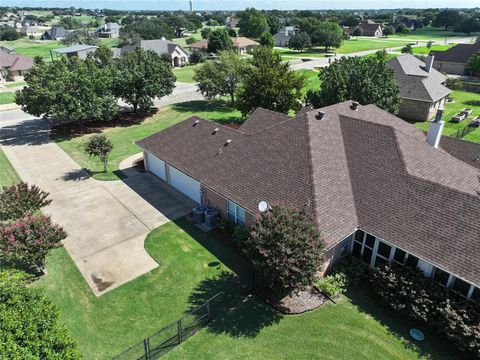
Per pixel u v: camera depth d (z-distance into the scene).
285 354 14.79
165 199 26.75
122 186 28.91
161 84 48.47
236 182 22.20
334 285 17.67
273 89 38.59
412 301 15.99
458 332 14.45
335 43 121.62
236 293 17.84
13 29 164.12
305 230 15.74
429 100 46.03
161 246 21.34
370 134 22.66
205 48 115.44
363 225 18.38
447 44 132.50
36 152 37.03
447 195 17.47
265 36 123.81
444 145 27.55
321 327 15.97
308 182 19.58
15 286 13.02
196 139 27.72
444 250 15.83
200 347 15.10
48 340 11.05
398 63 52.44
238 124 45.59
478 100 57.59
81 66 41.16
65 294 17.81
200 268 19.53
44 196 22.89
